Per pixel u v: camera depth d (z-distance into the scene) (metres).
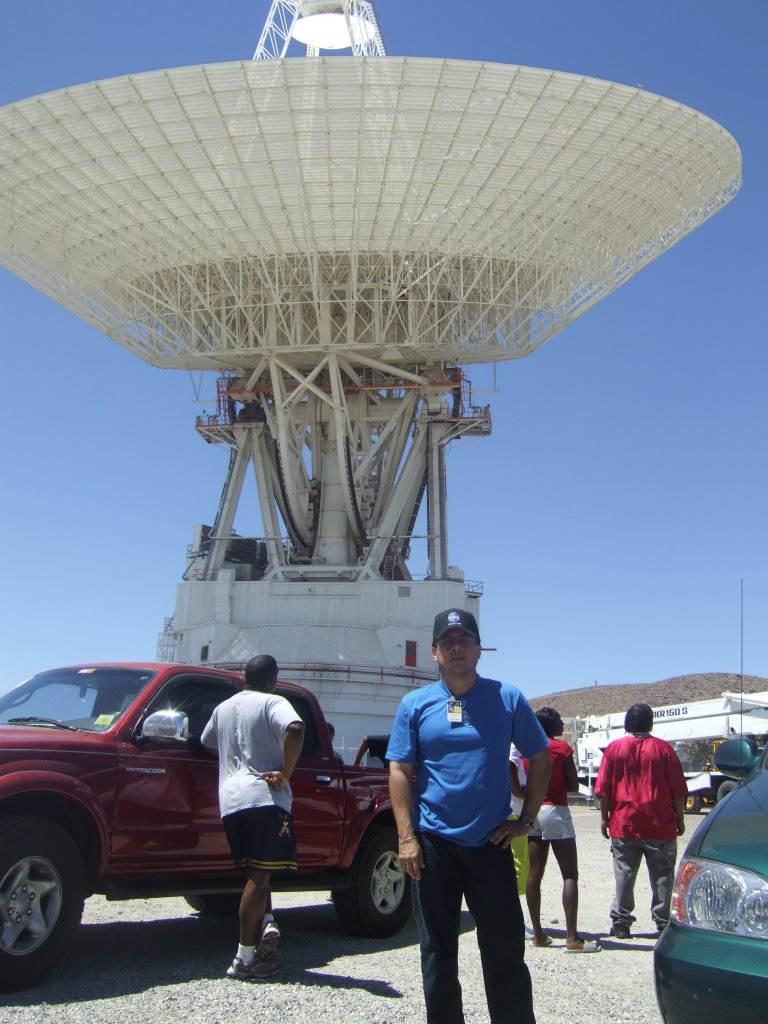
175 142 34.53
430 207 37.66
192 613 48.34
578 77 33.72
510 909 7.05
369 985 9.50
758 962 5.56
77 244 39.91
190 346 44.66
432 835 7.10
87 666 11.44
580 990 9.62
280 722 9.81
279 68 32.72
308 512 49.81
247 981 9.48
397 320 43.94
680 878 6.21
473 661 7.34
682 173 37.41
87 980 9.24
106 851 9.69
